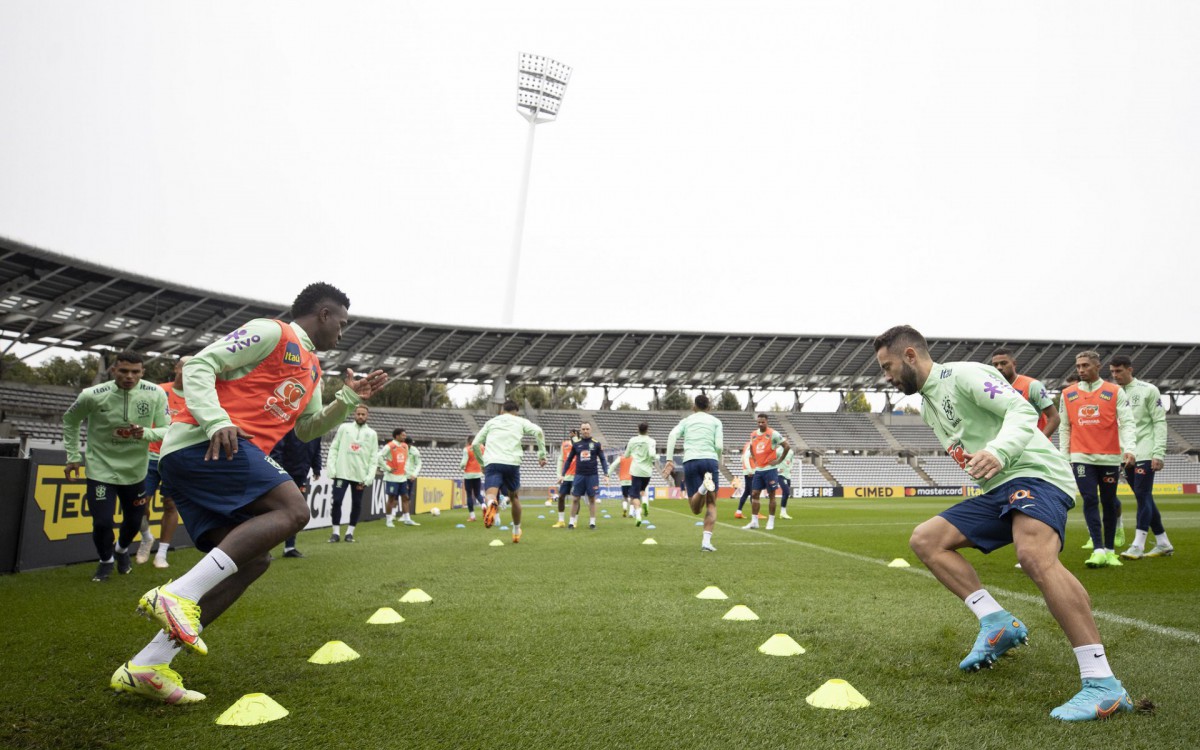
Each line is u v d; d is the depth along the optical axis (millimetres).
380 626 4086
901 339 3549
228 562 2812
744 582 5926
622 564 7234
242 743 2322
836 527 13711
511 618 4316
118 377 6027
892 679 3029
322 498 13320
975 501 3322
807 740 2314
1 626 4156
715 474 8867
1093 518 7090
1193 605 4801
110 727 2486
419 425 42156
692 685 2926
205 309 30750
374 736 2371
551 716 2555
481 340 40656
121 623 4234
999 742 2291
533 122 52062
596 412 46812
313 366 3545
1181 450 45906
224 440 2848
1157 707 2633
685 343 42688
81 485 7426
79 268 24922
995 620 3145
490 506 9891
